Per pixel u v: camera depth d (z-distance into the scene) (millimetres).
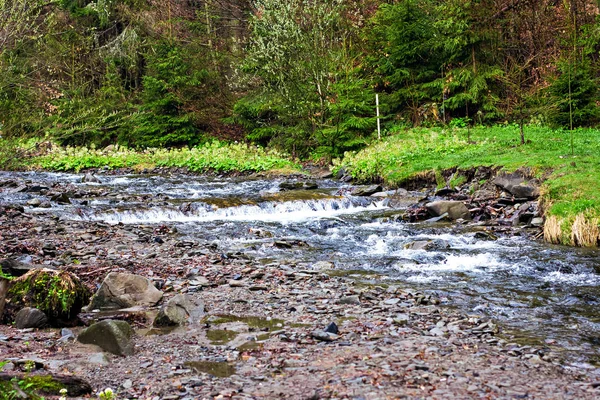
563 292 8125
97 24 37719
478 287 8406
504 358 5418
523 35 28234
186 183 21250
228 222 14102
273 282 8570
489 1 27828
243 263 9883
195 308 6969
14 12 11688
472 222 13688
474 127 25203
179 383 4770
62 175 23516
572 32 26156
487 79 26859
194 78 32438
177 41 35688
